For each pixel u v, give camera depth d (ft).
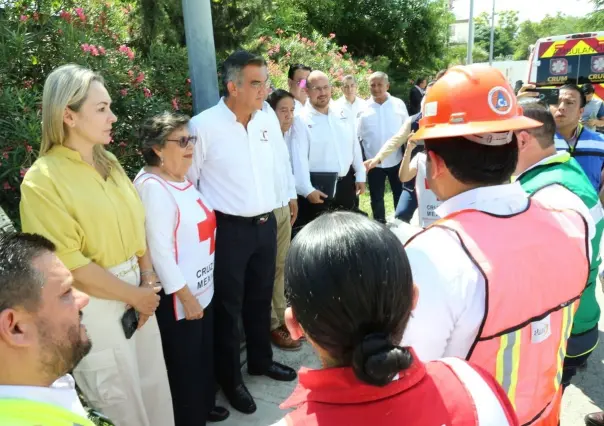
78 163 6.23
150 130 7.35
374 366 2.38
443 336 3.52
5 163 9.45
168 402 7.45
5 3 11.92
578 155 9.93
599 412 8.62
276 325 11.23
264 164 8.80
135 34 15.78
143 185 7.22
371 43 57.62
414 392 2.61
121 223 6.47
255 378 9.98
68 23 12.69
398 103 18.40
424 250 3.63
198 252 7.71
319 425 2.55
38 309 3.27
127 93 12.50
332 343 2.63
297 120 12.79
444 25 60.95
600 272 7.08
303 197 13.04
